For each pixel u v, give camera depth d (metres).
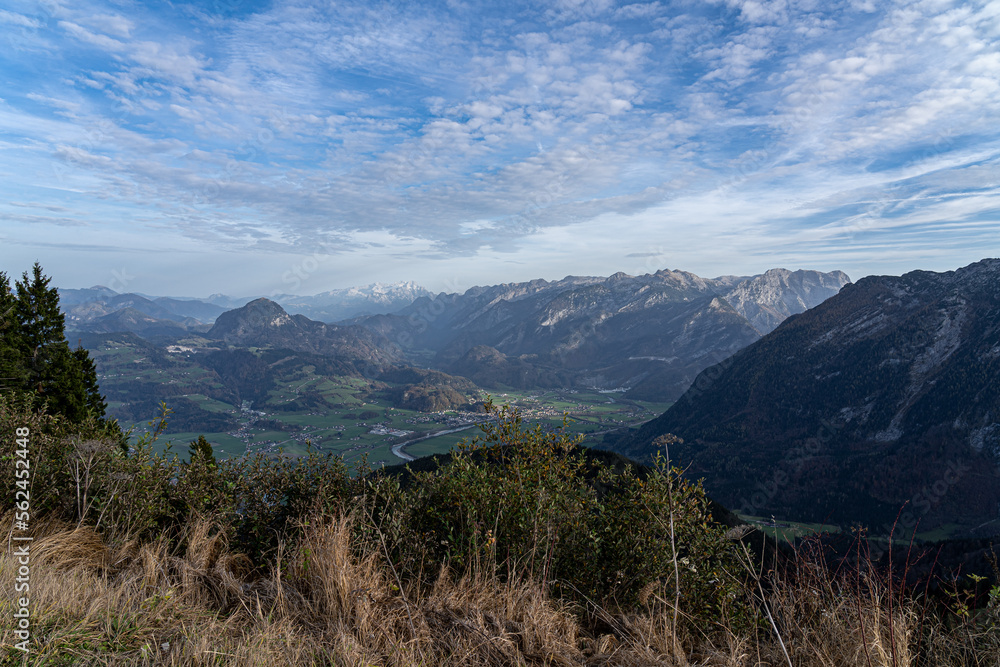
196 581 4.48
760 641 4.22
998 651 3.38
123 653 3.17
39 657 2.95
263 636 3.52
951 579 3.77
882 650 3.40
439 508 5.59
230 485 5.82
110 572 4.66
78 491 5.38
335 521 5.10
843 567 3.98
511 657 3.67
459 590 4.47
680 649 3.87
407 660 3.47
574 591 4.84
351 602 4.08
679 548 4.84
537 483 5.23
